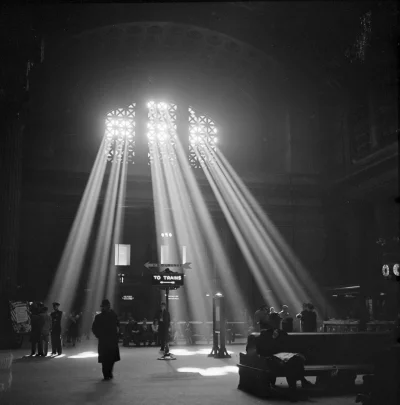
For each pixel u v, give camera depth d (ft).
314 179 105.91
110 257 96.84
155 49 103.71
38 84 95.61
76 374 39.32
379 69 81.66
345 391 29.60
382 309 75.46
